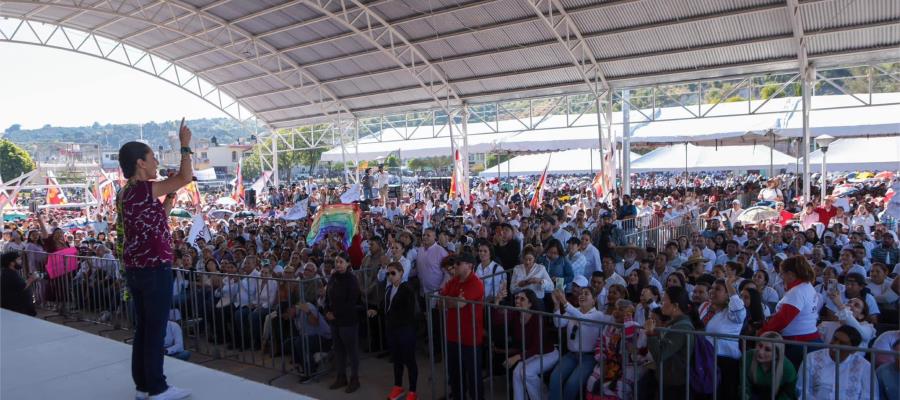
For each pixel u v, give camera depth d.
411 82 24.64
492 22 19.11
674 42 17.97
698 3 16.08
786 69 18.11
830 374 4.52
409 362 6.02
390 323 6.10
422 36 20.89
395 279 6.44
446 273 7.90
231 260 10.94
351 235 10.45
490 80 22.75
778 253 9.13
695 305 6.02
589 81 20.45
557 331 6.03
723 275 6.41
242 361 7.75
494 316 6.45
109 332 9.31
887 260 9.37
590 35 18.36
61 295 10.63
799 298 4.84
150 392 3.14
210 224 18.89
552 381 5.22
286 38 23.42
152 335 3.16
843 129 17.95
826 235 10.71
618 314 5.20
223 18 22.34
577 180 48.66
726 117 20.59
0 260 7.40
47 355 4.07
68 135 155.75
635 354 4.32
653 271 8.25
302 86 26.38
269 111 31.58
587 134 22.61
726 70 18.80
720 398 4.92
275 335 8.12
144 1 21.12
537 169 29.03
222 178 69.75
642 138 20.81
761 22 16.25
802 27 15.91
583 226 11.85
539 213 14.67
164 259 3.20
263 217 21.22
